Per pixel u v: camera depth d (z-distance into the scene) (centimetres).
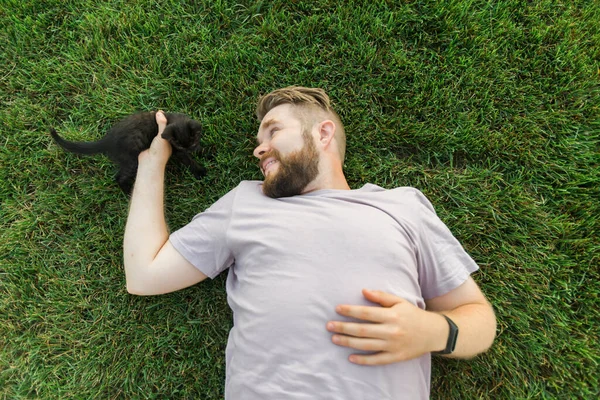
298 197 82
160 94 107
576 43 108
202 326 101
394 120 106
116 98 107
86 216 105
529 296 100
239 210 83
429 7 109
